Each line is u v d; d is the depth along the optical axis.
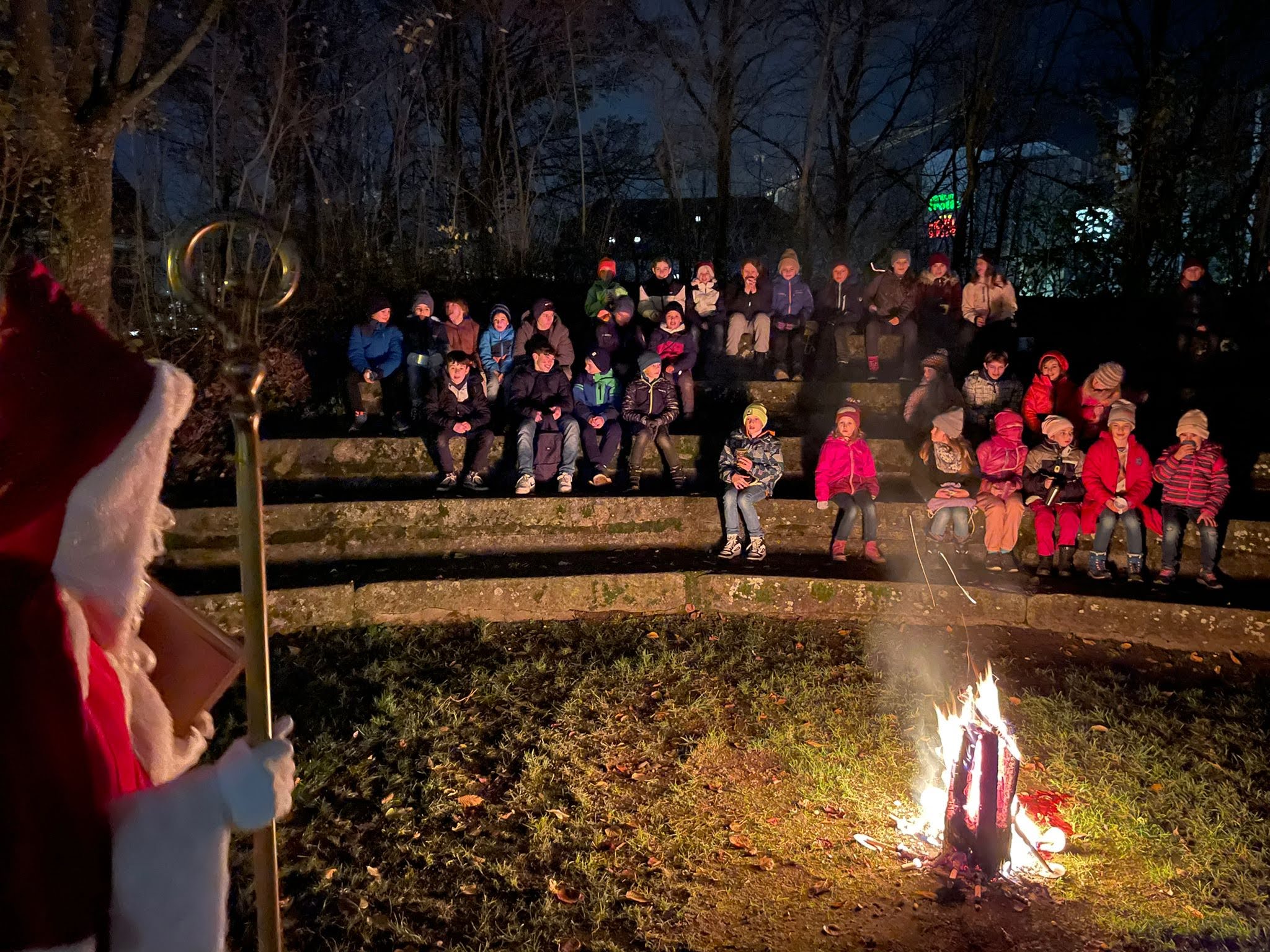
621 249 17.02
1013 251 15.93
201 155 11.40
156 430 1.54
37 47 6.59
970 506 6.91
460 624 6.23
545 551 7.14
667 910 3.55
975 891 3.72
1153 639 6.21
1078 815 4.23
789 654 5.87
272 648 5.65
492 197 14.57
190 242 1.74
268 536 6.74
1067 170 19.88
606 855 3.86
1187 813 4.25
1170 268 13.47
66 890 1.37
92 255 7.01
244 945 3.22
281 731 1.83
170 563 6.41
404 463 7.75
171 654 1.78
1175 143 13.68
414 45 13.29
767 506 7.34
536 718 4.95
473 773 4.43
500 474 7.89
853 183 20.08
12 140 6.68
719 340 9.91
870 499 7.02
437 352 8.37
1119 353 10.02
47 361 1.48
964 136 18.39
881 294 9.95
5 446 1.45
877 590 6.45
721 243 16.44
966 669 5.76
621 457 8.16
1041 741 4.87
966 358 9.77
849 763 4.61
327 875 3.61
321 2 13.40
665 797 4.30
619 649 5.90
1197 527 6.81
